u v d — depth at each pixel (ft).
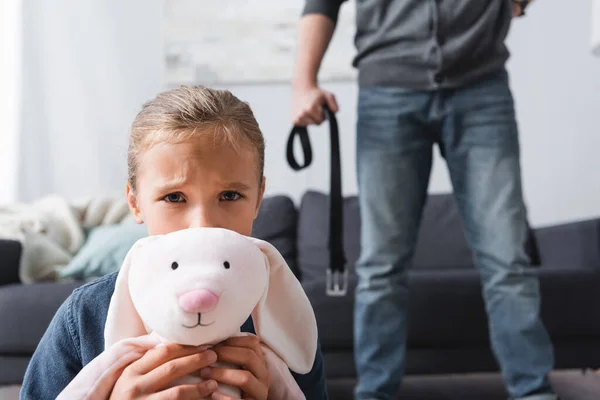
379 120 4.31
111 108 9.32
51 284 5.73
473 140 4.18
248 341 1.82
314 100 4.25
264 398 1.80
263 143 2.21
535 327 4.03
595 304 5.62
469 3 4.14
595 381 6.19
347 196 7.87
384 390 4.19
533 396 3.98
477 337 5.55
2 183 9.15
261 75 9.10
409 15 4.24
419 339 5.54
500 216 4.10
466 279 5.64
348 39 9.03
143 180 1.98
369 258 4.29
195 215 1.89
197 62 9.17
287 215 7.47
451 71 4.15
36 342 5.49
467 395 5.76
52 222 6.98
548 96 8.86
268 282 1.84
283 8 9.18
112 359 1.77
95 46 9.34
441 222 7.47
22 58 9.34
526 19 8.91
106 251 6.40
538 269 5.77
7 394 5.79
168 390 1.67
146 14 9.34
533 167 8.85
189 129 1.90
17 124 9.21
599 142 8.78
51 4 9.37
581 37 8.85
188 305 1.55
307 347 1.95
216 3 9.21
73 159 9.29
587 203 8.77
